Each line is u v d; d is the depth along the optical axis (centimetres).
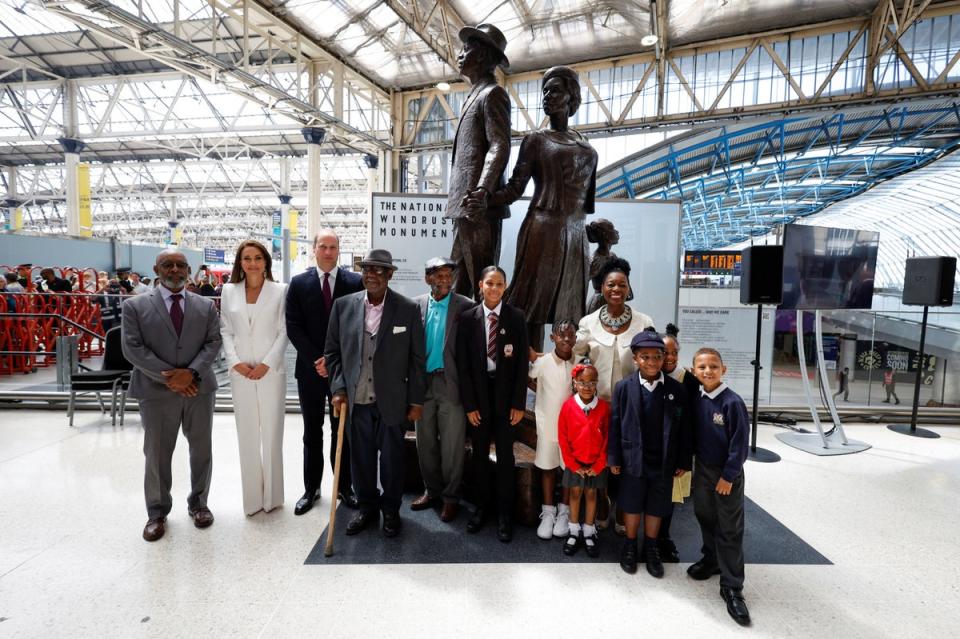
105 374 434
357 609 198
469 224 287
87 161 1861
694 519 289
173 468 351
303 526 267
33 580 215
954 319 548
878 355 559
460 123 294
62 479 324
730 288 554
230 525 267
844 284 426
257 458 277
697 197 1585
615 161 1153
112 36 718
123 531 258
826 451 402
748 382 527
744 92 1002
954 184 1354
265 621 190
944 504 309
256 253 272
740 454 202
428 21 855
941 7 864
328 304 286
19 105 1378
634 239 539
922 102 918
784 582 223
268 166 1905
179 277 259
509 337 249
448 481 273
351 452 265
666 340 250
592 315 271
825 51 943
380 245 521
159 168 1933
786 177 1548
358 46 1008
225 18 963
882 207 1788
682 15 907
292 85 1102
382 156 1245
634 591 213
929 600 212
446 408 264
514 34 987
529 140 288
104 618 191
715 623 193
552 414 253
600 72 1102
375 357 251
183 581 215
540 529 259
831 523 282
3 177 2038
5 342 647
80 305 774
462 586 214
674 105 1052
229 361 269
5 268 942
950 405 539
